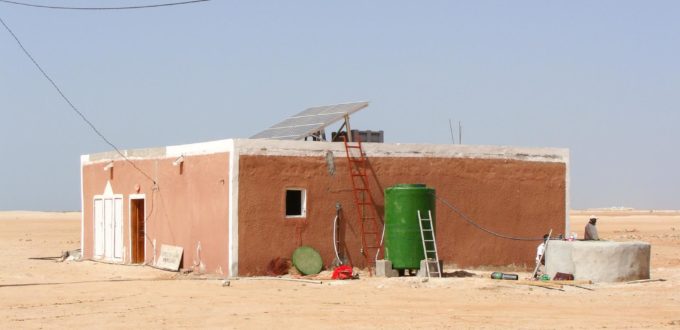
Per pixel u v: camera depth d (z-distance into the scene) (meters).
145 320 16.89
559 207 30.08
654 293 20.64
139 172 30.73
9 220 92.00
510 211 29.28
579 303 19.08
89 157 34.72
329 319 16.81
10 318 17.25
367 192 27.09
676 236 53.69
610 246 22.53
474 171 28.80
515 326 15.91
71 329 15.91
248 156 25.56
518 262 29.28
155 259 29.53
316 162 26.50
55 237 53.88
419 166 27.95
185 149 27.92
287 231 25.95
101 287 22.78
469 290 21.34
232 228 25.30
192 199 27.47
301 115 31.38
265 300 19.78
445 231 28.22
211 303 19.28
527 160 29.67
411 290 21.55
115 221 32.47
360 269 26.81
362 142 27.55
